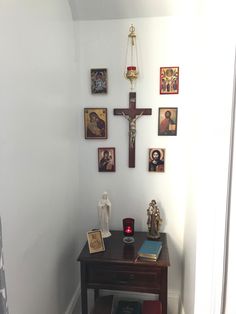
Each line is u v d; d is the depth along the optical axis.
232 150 1.15
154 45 1.80
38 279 1.35
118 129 1.90
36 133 1.30
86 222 2.02
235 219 1.12
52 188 1.51
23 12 1.16
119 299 2.01
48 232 1.47
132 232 1.80
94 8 1.76
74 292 1.92
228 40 1.10
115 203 1.97
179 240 1.93
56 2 1.52
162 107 1.82
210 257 1.26
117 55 1.84
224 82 1.13
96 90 1.88
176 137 1.85
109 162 1.93
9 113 1.07
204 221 1.26
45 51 1.38
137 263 1.55
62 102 1.63
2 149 1.03
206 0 1.28
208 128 1.19
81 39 1.86
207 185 1.23
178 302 1.96
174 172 1.88
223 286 1.24
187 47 1.76
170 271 1.96
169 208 1.91
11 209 1.10
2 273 0.78
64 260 1.72
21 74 1.15
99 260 1.56
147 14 1.77
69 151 1.78
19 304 1.17
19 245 1.16
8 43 1.05
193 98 1.65
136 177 1.92
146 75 1.83
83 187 1.99
